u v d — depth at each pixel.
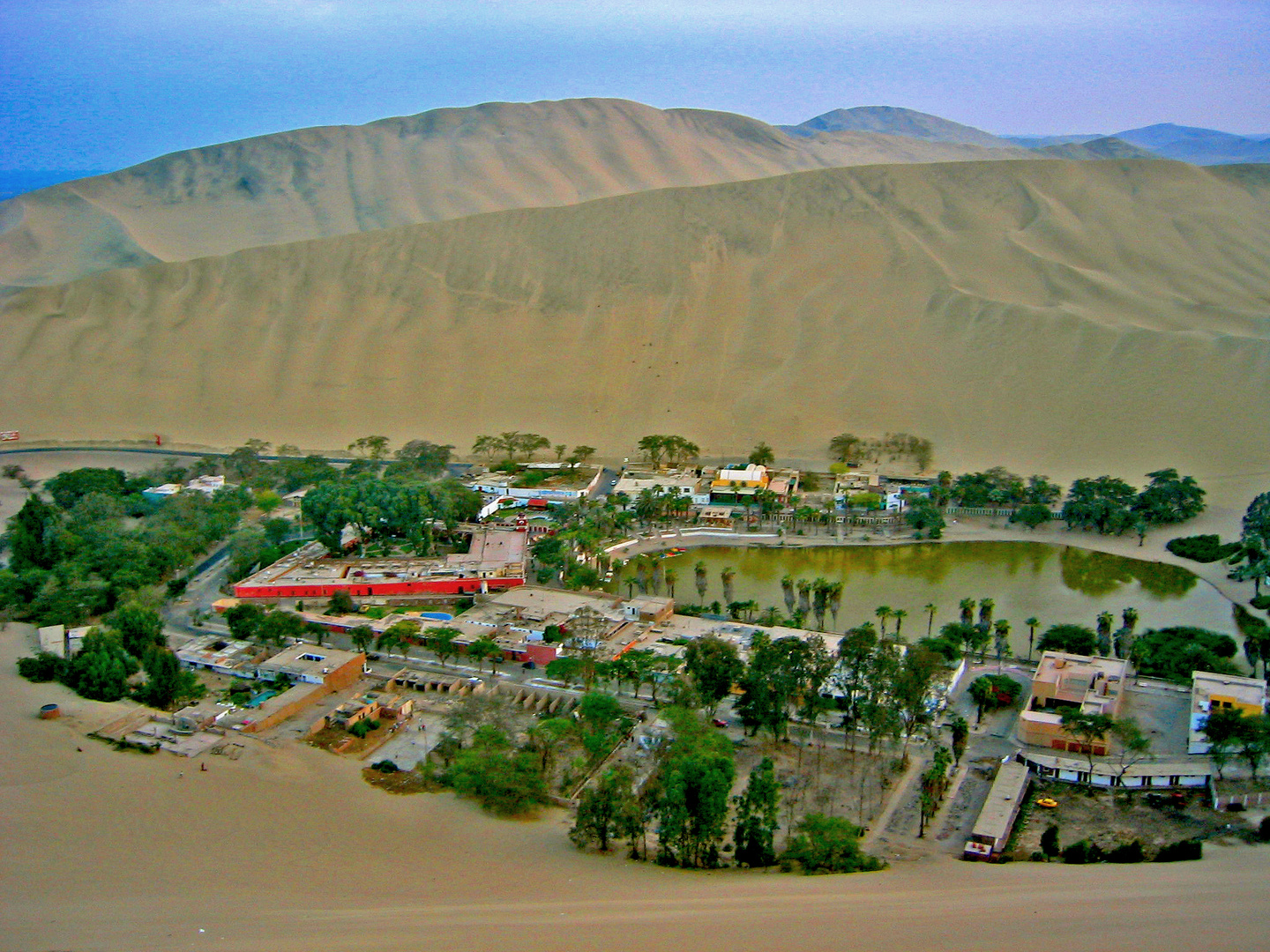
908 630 140.00
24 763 94.25
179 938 55.50
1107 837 88.44
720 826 81.00
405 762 103.25
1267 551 152.12
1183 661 121.69
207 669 127.50
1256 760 95.62
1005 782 96.81
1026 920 54.50
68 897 64.31
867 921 55.41
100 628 129.38
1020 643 136.38
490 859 78.44
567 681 121.12
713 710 110.94
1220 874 71.56
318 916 59.94
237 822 84.38
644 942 51.78
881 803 94.88
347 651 127.25
